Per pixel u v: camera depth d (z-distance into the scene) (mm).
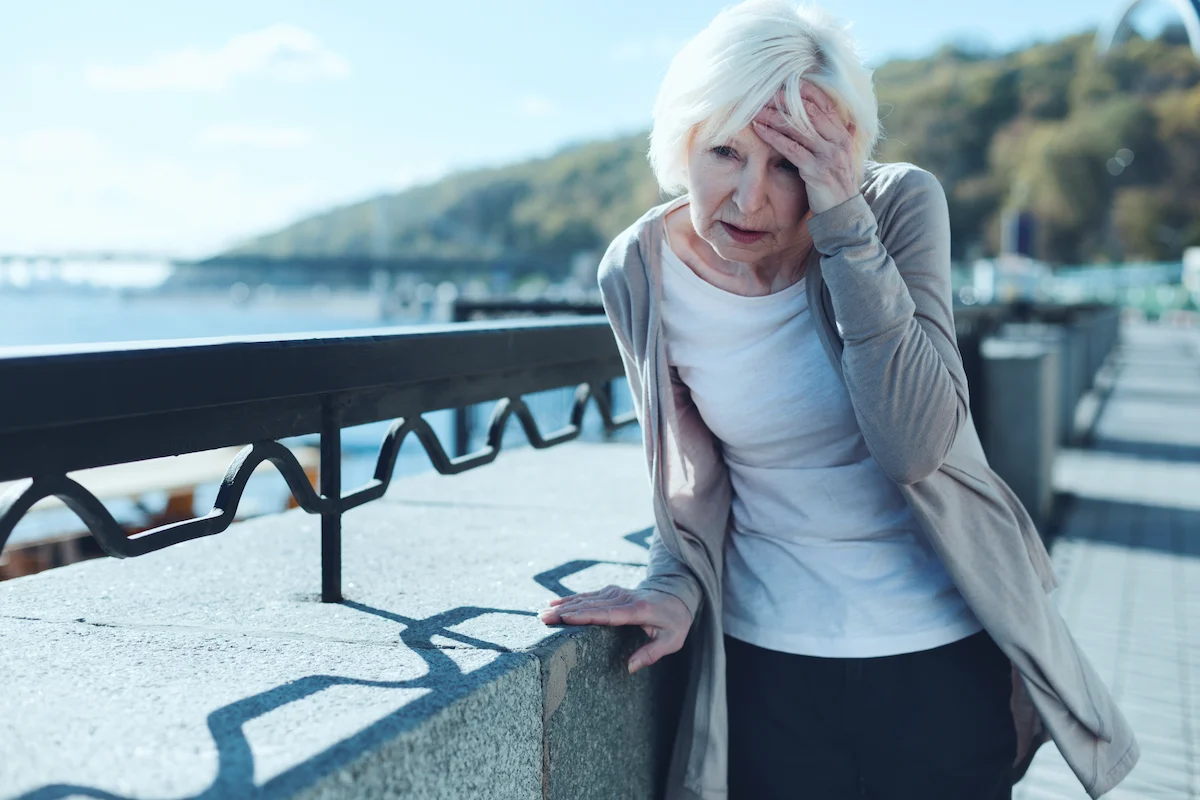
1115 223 87312
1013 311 12516
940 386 1406
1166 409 12477
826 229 1385
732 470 1754
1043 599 1592
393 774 1120
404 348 1656
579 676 1515
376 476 1729
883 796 1624
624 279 1656
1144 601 4660
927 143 103188
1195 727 3264
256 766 1040
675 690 1867
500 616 1624
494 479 3125
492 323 2006
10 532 1076
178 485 4926
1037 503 6152
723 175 1432
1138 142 87688
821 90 1388
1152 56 101688
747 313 1573
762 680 1683
